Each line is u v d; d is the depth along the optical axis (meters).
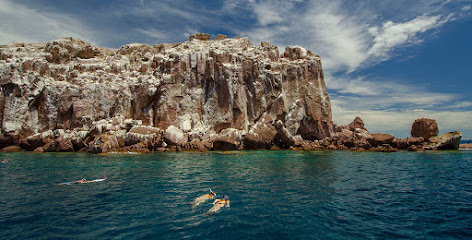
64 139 38.12
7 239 7.12
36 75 42.59
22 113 41.03
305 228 8.23
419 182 16.12
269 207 10.36
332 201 11.39
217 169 20.61
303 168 21.39
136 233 7.64
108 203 10.76
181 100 46.31
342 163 25.11
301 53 53.12
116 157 29.55
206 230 7.92
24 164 23.33
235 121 45.00
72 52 49.81
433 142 44.91
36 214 9.30
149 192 12.73
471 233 8.01
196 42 55.69
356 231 8.07
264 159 28.03
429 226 8.58
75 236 7.39
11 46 51.84
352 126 51.94
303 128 48.41
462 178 17.61
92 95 43.47
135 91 45.34
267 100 47.12
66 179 16.19
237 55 47.47
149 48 55.50
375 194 12.85
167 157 29.73
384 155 34.00
